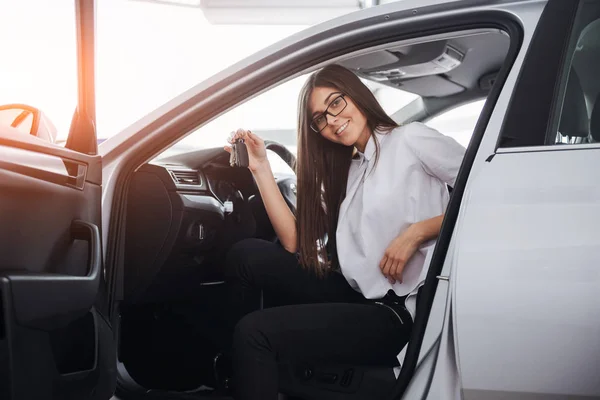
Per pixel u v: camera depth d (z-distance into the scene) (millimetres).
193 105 1550
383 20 1400
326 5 4129
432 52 1857
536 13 1249
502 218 1106
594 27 1163
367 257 1556
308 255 1699
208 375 2082
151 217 1888
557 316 1029
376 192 1559
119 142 1607
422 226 1487
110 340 1385
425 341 1213
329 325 1482
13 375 1013
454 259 1136
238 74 1506
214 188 2105
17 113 1417
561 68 1166
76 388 1216
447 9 1340
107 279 1562
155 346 2031
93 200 1360
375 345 1500
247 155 1713
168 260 1951
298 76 1499
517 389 1067
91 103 1383
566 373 1026
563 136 1129
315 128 1656
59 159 1252
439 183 1581
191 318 2072
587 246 1021
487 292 1089
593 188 1047
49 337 1118
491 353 1083
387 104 2291
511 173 1132
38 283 1061
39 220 1157
